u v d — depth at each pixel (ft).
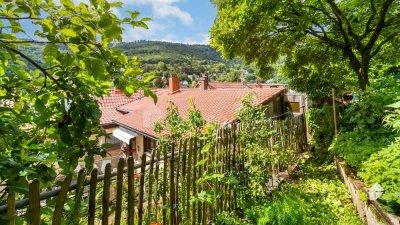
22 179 4.84
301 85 43.88
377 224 11.09
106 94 6.72
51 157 4.91
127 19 5.24
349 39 33.30
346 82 42.50
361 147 17.69
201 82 94.89
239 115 18.98
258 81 122.62
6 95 5.91
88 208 6.71
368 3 31.63
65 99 5.36
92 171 6.61
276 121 23.85
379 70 47.03
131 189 8.28
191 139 12.05
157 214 10.34
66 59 4.45
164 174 10.38
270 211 11.89
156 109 61.67
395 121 14.08
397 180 12.03
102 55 4.97
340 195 17.48
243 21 28.04
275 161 19.40
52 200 5.68
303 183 20.33
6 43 4.65
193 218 11.73
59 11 5.00
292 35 34.68
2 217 4.60
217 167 13.70
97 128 6.25
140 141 59.11
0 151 5.27
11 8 4.76
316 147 31.81
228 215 14.23
